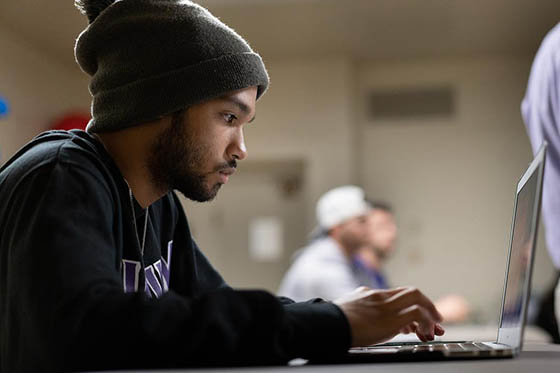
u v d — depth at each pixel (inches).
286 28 200.4
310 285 143.9
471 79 230.2
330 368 25.3
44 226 31.5
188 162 39.8
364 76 233.1
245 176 234.8
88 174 35.0
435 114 231.8
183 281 49.3
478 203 228.4
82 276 29.7
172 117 39.9
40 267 30.4
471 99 230.2
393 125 232.5
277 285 229.9
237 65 39.9
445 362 28.2
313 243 154.3
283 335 29.2
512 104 228.7
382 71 232.4
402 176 231.3
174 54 39.6
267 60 226.2
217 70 39.4
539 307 112.0
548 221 58.4
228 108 40.0
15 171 35.9
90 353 28.0
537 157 33.0
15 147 196.4
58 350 28.6
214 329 28.0
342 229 152.7
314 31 203.0
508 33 207.6
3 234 34.3
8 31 192.5
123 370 28.0
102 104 41.1
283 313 29.3
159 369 27.9
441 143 231.0
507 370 23.9
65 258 30.3
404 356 29.8
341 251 152.7
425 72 231.1
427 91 231.8
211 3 183.3
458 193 229.3
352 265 151.7
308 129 224.5
